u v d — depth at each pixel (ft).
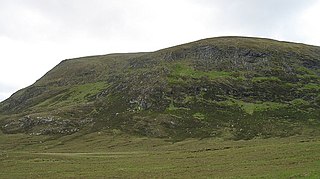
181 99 585.63
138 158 289.74
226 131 482.28
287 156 222.48
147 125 514.68
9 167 263.90
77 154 350.23
